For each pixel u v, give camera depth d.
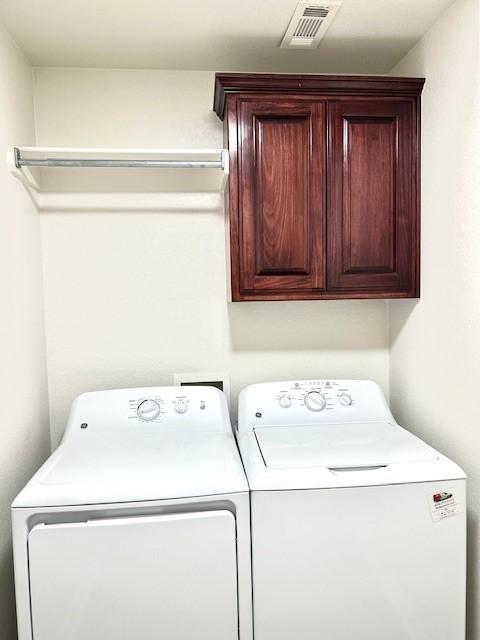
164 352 2.02
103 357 1.99
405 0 1.48
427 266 1.72
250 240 1.69
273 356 2.07
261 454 1.46
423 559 1.34
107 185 1.95
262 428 1.74
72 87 1.91
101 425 1.73
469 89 1.44
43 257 1.93
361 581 1.32
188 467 1.38
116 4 1.46
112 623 1.25
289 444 1.55
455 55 1.51
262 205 1.69
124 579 1.24
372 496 1.31
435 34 1.62
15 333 1.58
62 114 1.91
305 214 1.71
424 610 1.34
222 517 1.27
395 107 1.72
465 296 1.50
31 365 1.75
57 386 1.97
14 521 1.22
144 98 1.94
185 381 2.02
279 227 1.70
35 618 1.23
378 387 1.89
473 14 1.41
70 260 1.95
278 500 1.29
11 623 1.50
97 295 1.97
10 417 1.52
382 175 1.73
